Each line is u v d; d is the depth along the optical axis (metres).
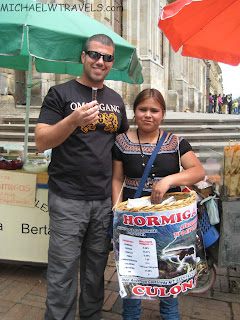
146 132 2.20
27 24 2.45
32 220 3.13
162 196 2.00
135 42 15.56
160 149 2.15
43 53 2.50
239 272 3.32
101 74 2.12
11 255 3.22
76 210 2.14
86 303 2.41
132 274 1.96
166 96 20.69
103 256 2.34
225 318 2.62
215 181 2.81
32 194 3.08
